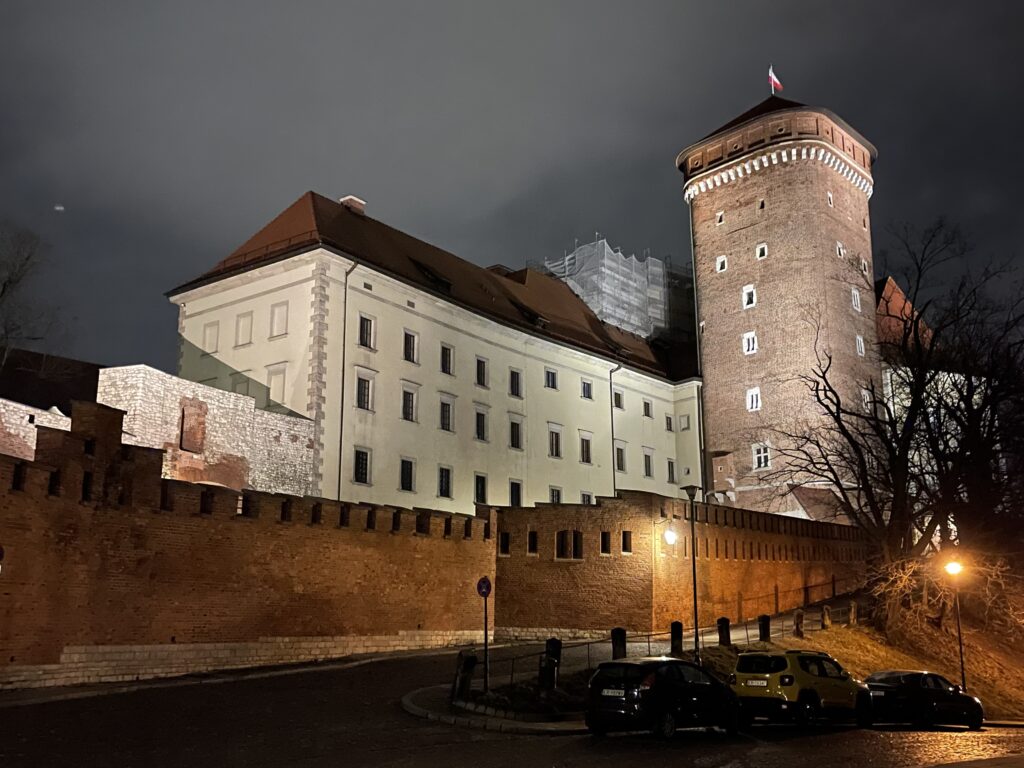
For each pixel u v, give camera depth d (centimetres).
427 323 4888
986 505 4325
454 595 3638
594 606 3769
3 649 2142
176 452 3484
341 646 3086
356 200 5300
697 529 4191
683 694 1989
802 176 6512
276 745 1694
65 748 1582
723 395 6638
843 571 5669
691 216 7100
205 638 2659
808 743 2011
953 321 4256
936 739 2230
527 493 5400
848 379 6262
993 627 4959
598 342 6444
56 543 2294
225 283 4672
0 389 4094
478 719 2048
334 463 4194
